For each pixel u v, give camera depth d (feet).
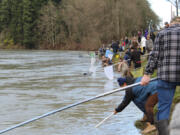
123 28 227.40
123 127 24.85
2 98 39.19
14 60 127.13
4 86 50.34
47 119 28.43
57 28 304.71
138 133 22.98
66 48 290.97
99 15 242.17
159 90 16.58
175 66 16.10
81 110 31.60
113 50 112.37
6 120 28.37
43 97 39.60
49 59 133.59
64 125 26.18
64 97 39.32
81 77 62.34
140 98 20.98
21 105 34.71
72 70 79.00
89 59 131.85
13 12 328.49
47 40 310.24
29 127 25.91
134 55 50.19
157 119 16.71
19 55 176.45
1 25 336.49
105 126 25.34
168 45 16.29
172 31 16.33
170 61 16.19
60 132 24.14
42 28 310.65
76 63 106.52
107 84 51.01
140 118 27.40
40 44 315.17
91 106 33.35
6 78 62.13
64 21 299.17
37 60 126.62
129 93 21.30
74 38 284.00
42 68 86.48
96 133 23.48
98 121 27.12
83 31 269.23
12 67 90.99
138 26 230.07
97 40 243.81
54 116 29.45
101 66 91.50
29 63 108.58
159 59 16.69
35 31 316.60
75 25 274.16
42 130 24.90
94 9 246.47
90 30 252.83
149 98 20.44
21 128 25.66
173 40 16.22
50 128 25.41
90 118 28.25
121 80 21.65
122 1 229.45
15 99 38.42
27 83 53.98
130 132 23.36
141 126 24.90
